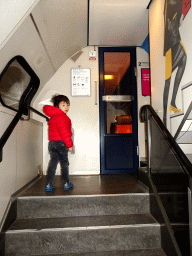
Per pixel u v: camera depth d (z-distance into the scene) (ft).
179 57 5.92
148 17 8.84
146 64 11.94
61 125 7.42
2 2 4.50
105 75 11.97
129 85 12.03
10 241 5.28
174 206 4.69
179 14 5.90
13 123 5.71
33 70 8.51
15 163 6.42
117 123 11.80
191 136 5.24
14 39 5.76
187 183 3.97
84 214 6.43
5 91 6.61
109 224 5.66
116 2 8.21
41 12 6.32
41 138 10.68
